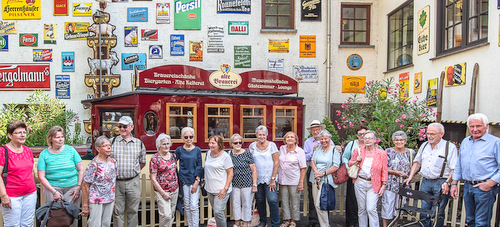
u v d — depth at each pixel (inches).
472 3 298.0
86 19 413.4
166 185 205.6
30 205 182.1
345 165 216.4
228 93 298.8
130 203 204.2
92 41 405.7
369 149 209.6
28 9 409.4
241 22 427.5
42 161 188.9
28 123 350.9
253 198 231.0
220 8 424.2
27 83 411.2
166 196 202.4
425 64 357.1
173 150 263.6
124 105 256.7
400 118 293.7
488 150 179.5
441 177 201.3
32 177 183.9
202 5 423.2
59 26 412.2
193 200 212.2
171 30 421.1
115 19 415.5
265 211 227.5
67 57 412.8
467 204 189.8
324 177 215.8
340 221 248.5
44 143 354.6
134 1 416.8
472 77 289.7
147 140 257.4
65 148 195.6
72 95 414.6
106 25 403.9
